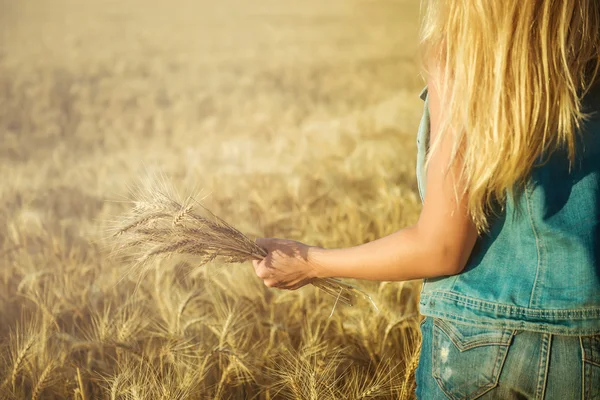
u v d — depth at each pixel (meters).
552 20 1.37
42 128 15.01
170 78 22.95
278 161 9.52
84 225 6.39
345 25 41.03
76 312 3.92
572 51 1.42
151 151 11.45
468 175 1.38
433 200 1.44
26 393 3.32
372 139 12.04
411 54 27.89
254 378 3.10
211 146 11.77
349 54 28.36
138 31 39.09
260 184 8.12
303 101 17.94
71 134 14.32
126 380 2.92
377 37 34.69
